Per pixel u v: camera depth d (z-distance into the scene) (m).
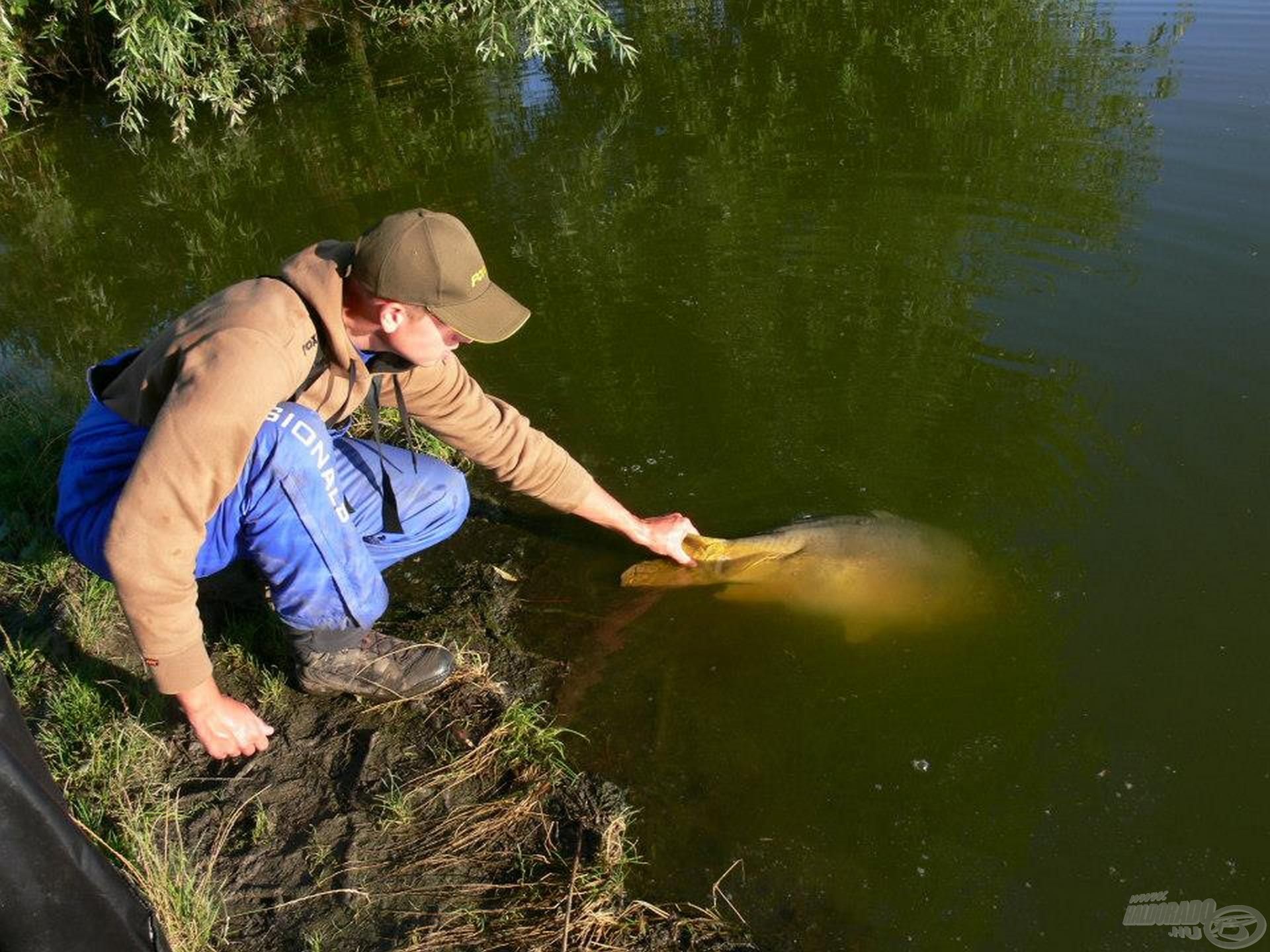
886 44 8.75
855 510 4.04
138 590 2.47
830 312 5.27
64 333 5.84
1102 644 3.37
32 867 1.88
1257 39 7.83
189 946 2.56
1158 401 4.36
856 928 2.65
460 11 10.80
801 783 3.04
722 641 3.53
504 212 6.66
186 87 8.82
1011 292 5.22
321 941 2.62
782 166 6.80
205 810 2.98
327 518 2.92
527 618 3.67
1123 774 2.97
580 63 9.11
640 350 5.12
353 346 2.72
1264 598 3.44
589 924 2.63
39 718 3.21
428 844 2.88
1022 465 4.15
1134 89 7.30
